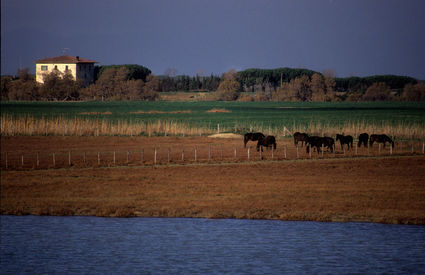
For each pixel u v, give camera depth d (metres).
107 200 151.62
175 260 108.31
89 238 121.75
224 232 124.75
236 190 160.12
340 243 115.94
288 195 153.75
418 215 133.00
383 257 108.00
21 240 120.56
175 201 149.75
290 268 104.12
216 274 102.19
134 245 117.12
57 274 102.81
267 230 125.56
